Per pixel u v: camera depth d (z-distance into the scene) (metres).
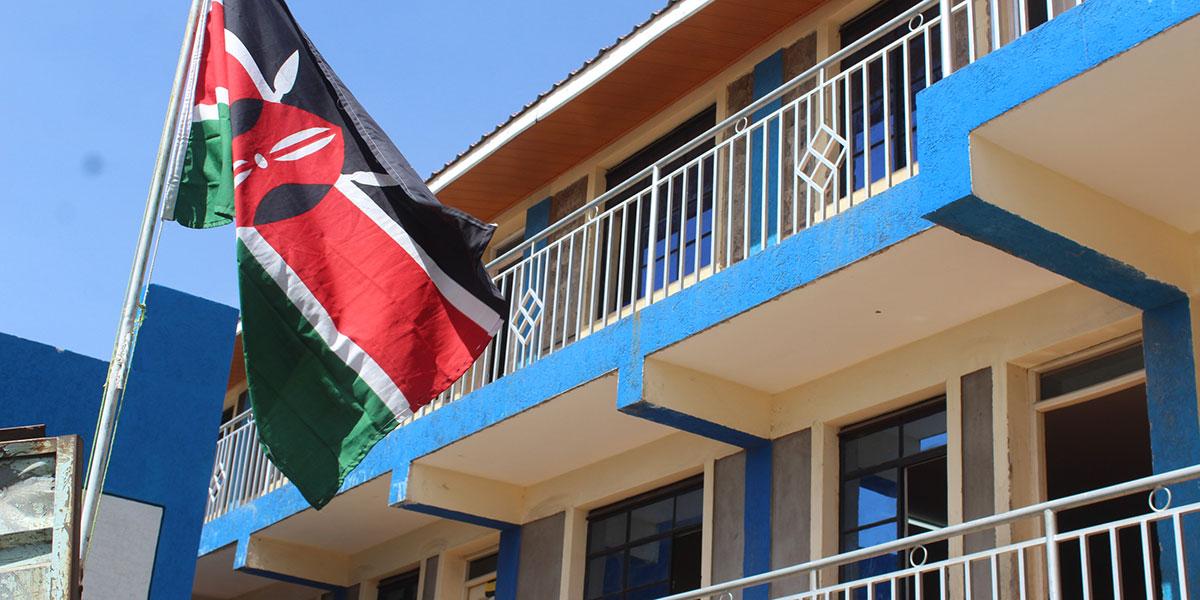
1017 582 6.79
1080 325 6.96
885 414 8.07
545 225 11.85
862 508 7.98
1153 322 6.59
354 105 7.39
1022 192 6.07
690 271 10.16
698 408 8.27
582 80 10.52
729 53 10.23
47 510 4.74
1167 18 5.42
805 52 9.73
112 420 6.26
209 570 13.12
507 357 9.72
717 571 8.59
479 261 7.06
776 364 8.23
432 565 11.32
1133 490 5.09
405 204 7.15
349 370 6.82
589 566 9.82
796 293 7.31
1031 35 5.98
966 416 7.39
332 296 6.93
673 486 9.43
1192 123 5.86
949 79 6.24
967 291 7.23
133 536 8.60
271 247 6.90
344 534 11.80
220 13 7.37
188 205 6.98
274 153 7.11
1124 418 8.18
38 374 8.77
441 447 9.77
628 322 8.42
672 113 10.79
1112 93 5.74
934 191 6.07
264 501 11.75
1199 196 6.36
